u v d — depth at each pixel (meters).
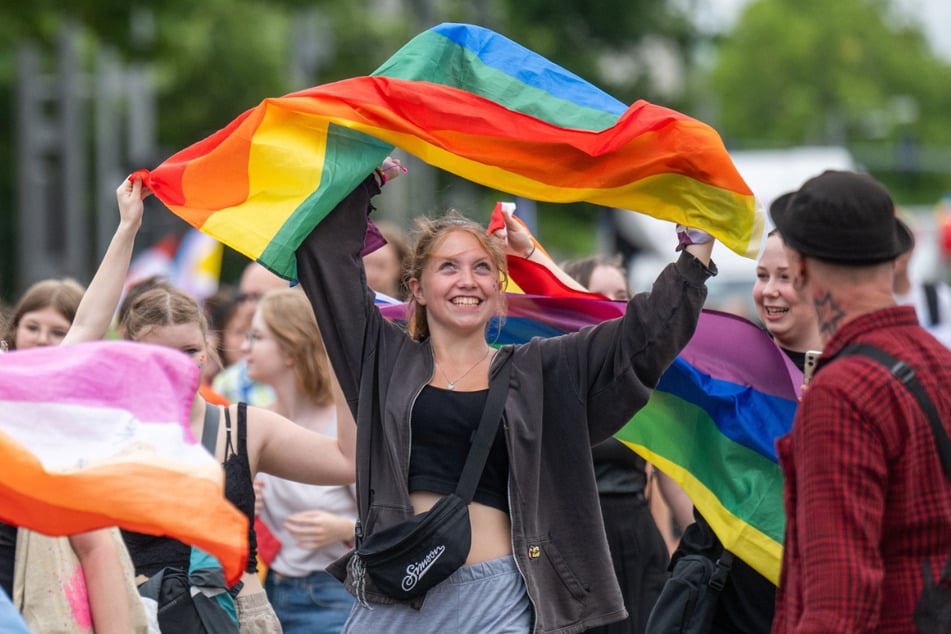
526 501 11.68
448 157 12.86
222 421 12.77
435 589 11.68
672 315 11.84
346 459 12.93
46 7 45.09
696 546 13.77
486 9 83.62
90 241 76.38
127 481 9.69
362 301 12.42
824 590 9.01
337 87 12.68
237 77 72.00
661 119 12.28
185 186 12.60
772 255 13.76
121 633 11.04
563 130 12.61
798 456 9.38
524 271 14.90
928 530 9.27
